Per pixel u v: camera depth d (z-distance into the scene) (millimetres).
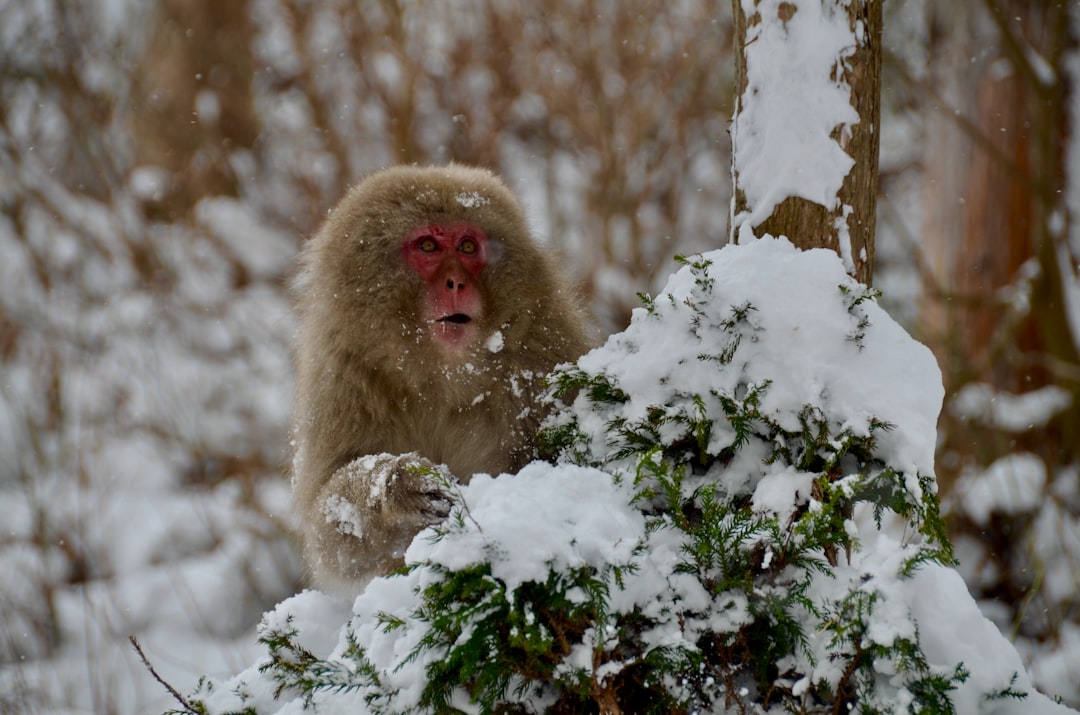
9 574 12922
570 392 5844
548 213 17188
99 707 10531
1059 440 12578
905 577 4250
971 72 14328
